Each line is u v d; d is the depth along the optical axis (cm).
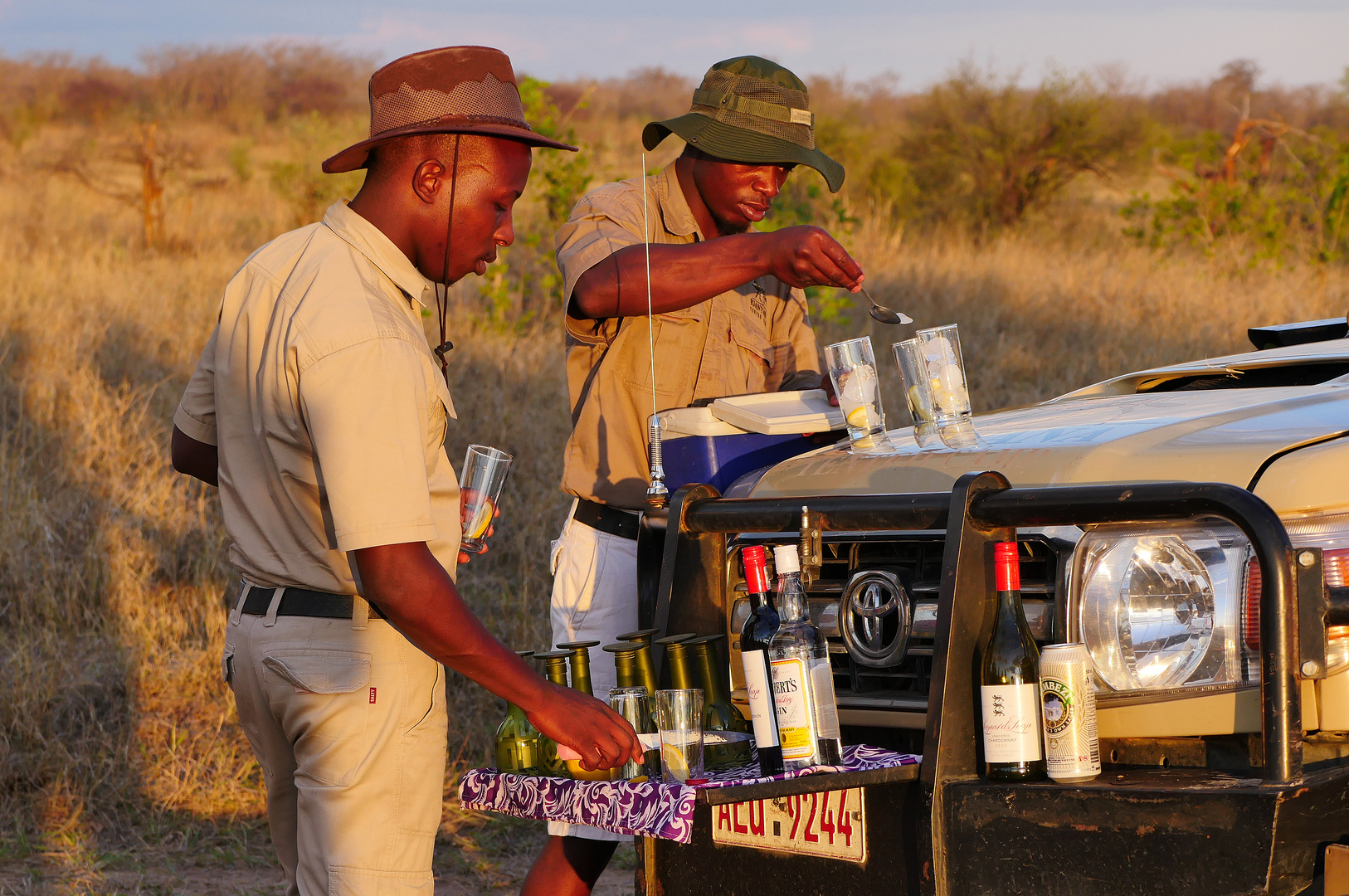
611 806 295
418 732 321
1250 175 1969
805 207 1284
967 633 306
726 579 373
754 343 450
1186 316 1265
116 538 796
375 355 299
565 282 410
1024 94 2895
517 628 740
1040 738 298
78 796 610
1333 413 337
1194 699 295
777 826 335
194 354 1094
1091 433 346
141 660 702
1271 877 261
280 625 317
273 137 4081
